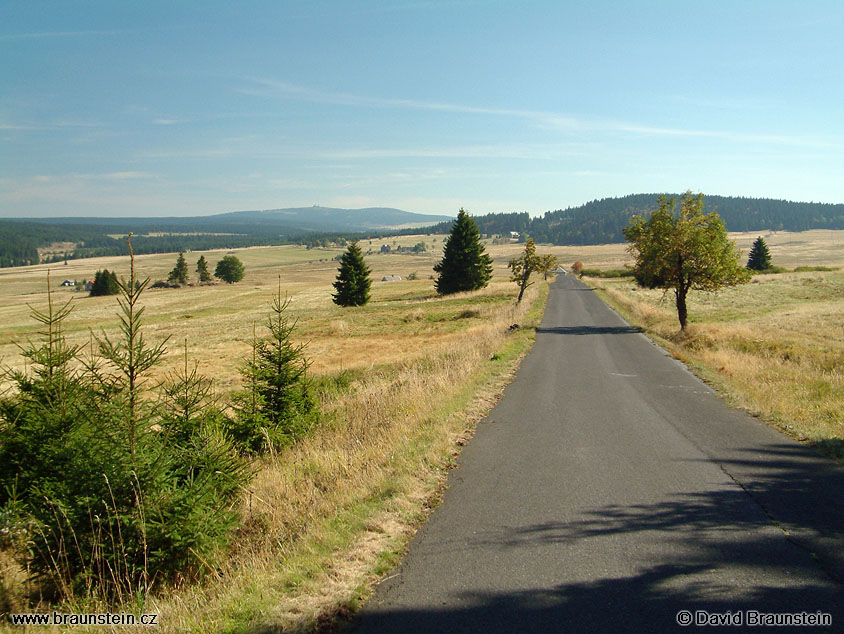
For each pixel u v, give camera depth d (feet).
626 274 365.61
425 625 12.31
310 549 16.34
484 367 55.36
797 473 23.29
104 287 326.24
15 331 171.94
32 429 18.81
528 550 16.19
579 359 63.62
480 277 234.17
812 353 61.21
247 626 12.46
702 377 51.08
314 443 30.91
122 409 17.89
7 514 17.40
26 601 15.51
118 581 15.61
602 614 12.66
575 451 27.25
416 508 19.63
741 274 92.94
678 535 17.07
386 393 40.88
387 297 256.93
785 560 15.25
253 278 507.71
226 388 65.26
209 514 17.56
